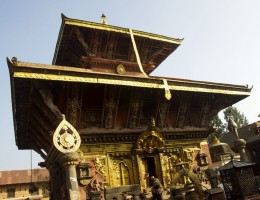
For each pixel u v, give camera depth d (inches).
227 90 764.6
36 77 499.2
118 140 659.4
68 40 784.9
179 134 755.4
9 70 522.9
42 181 2233.0
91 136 618.2
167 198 596.1
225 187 597.0
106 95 633.6
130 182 649.0
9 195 2113.7
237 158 1561.3
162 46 893.2
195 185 570.3
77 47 807.1
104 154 632.4
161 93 697.0
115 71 792.9
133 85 605.6
